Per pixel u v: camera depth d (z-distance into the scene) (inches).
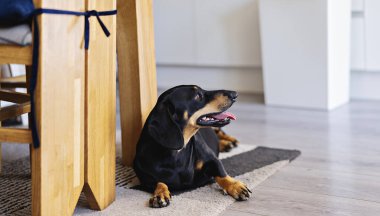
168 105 68.7
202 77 158.1
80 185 61.1
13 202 68.2
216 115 71.9
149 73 83.5
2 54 54.6
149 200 66.8
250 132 107.3
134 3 78.7
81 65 59.4
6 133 55.4
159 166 69.9
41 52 52.7
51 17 53.5
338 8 125.5
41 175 54.2
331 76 125.1
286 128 109.8
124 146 84.4
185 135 70.3
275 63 130.0
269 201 67.8
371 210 64.1
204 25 149.3
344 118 117.0
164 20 155.8
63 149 57.2
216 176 71.4
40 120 53.5
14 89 115.1
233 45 146.0
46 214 55.3
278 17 126.5
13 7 50.9
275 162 83.9
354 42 134.0
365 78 137.0
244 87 152.3
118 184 75.7
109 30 64.4
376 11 128.8
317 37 122.7
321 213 63.5
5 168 84.2
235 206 66.3
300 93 128.5
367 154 89.0
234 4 143.3
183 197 69.1
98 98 63.0
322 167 82.3
